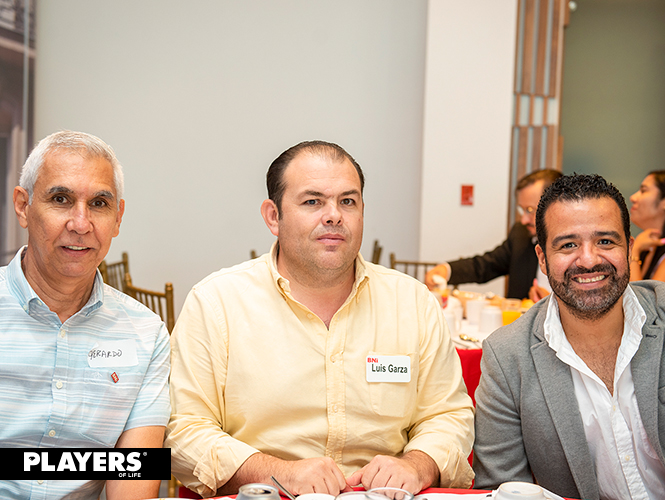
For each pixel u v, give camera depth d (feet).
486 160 14.64
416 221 15.69
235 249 15.39
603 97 15.24
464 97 14.49
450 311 7.97
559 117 15.05
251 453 4.01
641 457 4.33
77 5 14.33
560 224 4.15
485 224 14.73
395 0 15.35
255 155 15.34
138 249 14.98
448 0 14.34
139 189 14.90
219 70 15.06
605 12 15.03
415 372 4.55
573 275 4.13
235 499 3.35
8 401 3.78
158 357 4.23
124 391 4.00
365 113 15.49
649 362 4.21
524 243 11.56
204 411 4.38
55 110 14.37
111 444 3.99
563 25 14.82
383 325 4.55
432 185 14.51
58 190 3.64
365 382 4.38
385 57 15.43
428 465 4.03
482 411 4.77
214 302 4.48
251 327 4.40
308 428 4.29
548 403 4.43
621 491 4.37
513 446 4.68
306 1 15.20
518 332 4.68
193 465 4.08
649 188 9.80
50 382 3.86
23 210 3.82
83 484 3.86
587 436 4.44
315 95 15.39
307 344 4.34
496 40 14.49
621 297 4.23
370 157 15.58
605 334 4.29
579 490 4.41
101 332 4.05
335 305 4.46
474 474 4.71
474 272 11.93
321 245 4.17
